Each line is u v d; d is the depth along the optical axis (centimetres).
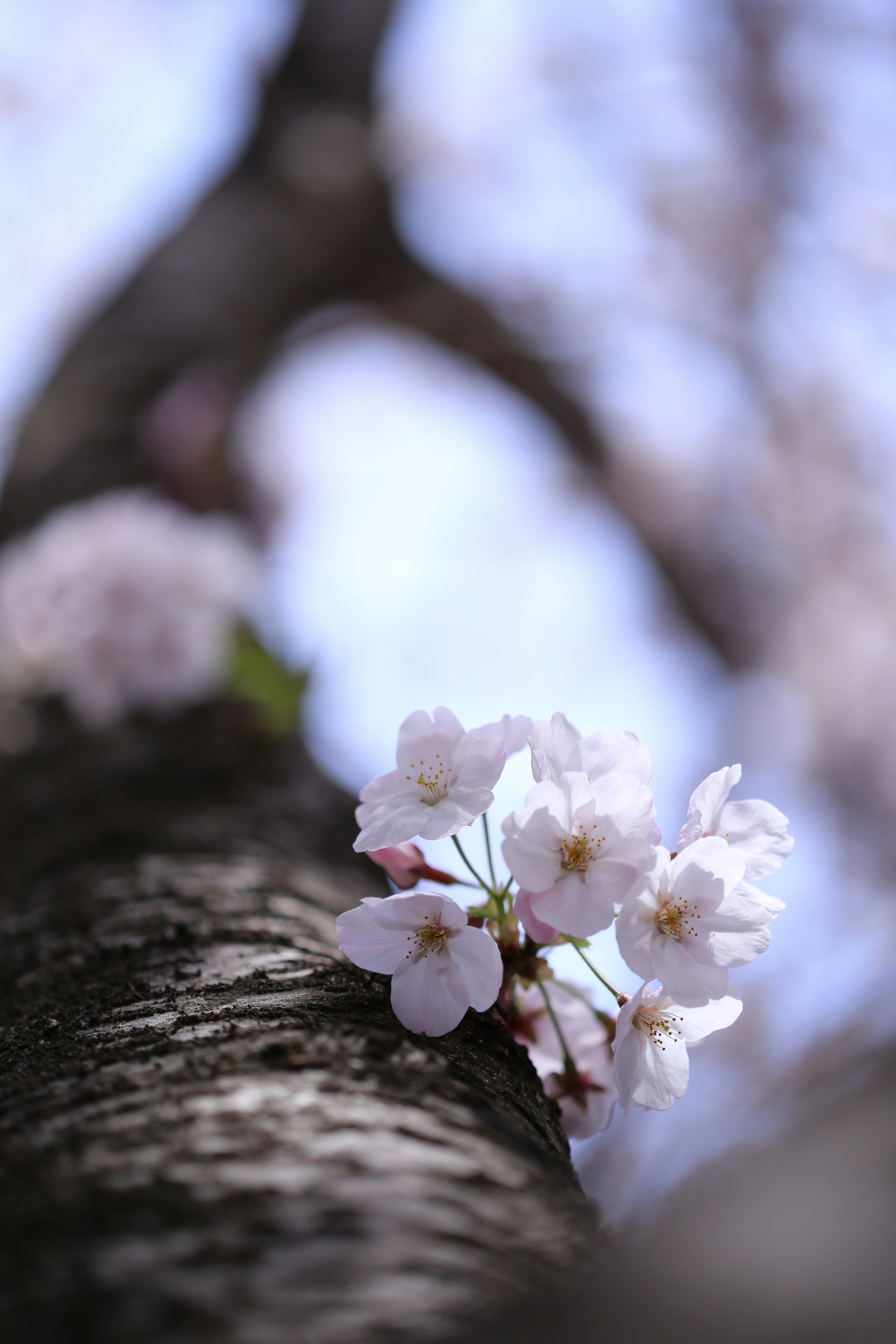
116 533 145
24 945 86
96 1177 66
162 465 188
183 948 81
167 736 134
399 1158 67
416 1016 72
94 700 141
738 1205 58
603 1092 75
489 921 75
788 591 376
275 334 246
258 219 253
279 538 216
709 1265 53
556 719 72
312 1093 68
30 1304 63
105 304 228
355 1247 64
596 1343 52
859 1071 63
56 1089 70
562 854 72
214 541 149
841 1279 49
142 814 107
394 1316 62
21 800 120
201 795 115
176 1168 66
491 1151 68
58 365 212
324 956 79
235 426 221
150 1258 63
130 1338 62
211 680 143
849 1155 60
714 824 74
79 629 141
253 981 76
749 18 365
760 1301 49
